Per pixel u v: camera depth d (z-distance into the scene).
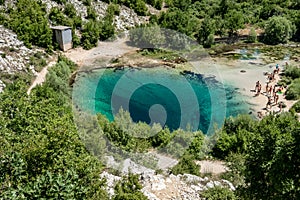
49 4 64.75
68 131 16.34
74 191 12.18
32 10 57.47
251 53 64.19
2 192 12.12
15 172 13.11
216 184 22.73
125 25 67.44
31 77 44.69
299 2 83.06
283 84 51.59
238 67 57.62
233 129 34.69
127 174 18.31
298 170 14.06
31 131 18.31
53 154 14.49
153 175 20.52
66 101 33.41
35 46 52.66
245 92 49.19
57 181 11.53
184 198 19.84
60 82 38.12
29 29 52.81
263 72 55.94
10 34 51.44
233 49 66.12
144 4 74.25
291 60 61.22
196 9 82.25
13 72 43.88
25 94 25.97
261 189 15.65
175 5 80.75
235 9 81.62
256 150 15.88
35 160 14.25
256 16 81.12
